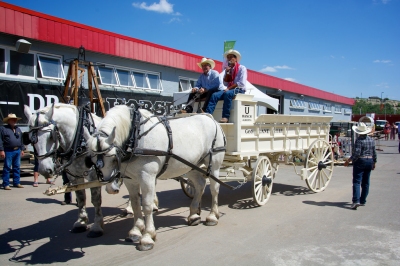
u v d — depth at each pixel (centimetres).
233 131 632
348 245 467
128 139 433
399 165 1398
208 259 421
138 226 493
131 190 486
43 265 404
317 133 895
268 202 729
